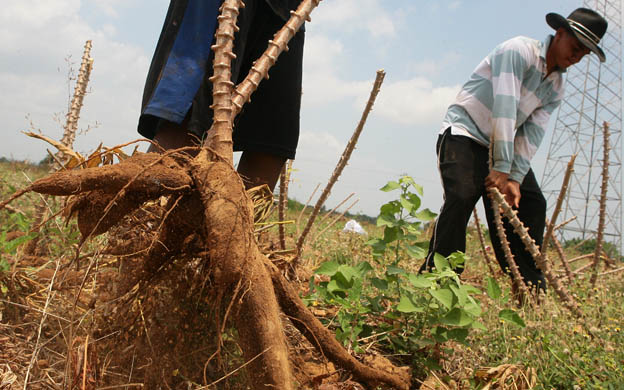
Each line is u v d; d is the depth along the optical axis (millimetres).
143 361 1771
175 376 1827
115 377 1714
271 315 1541
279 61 2865
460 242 3748
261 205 2449
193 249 1790
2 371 1753
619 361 2586
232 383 1881
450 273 2416
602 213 4688
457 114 3936
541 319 3133
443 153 3947
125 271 1849
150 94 2445
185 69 2359
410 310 2371
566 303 3541
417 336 2488
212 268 1645
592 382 2426
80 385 1548
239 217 1592
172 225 1745
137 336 1799
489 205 4148
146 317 1814
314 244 5172
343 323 2488
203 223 1689
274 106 2891
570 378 2438
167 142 2436
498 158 3715
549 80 4008
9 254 2541
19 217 2828
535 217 4137
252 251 1610
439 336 2400
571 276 4957
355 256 4688
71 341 1613
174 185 1620
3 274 2229
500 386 2312
